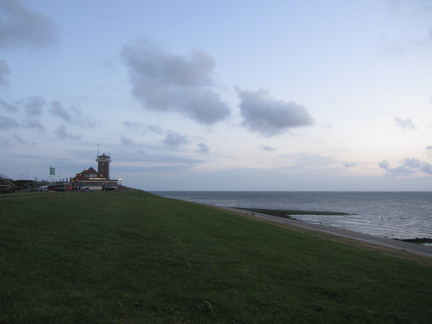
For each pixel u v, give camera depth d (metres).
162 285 9.75
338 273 13.68
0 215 17.09
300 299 10.01
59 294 8.28
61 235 13.99
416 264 19.62
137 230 17.08
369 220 74.12
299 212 92.00
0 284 8.40
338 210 110.19
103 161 124.81
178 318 7.85
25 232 13.81
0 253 10.81
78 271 10.04
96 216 20.64
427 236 50.44
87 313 7.45
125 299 8.48
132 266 11.08
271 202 172.12
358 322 8.89
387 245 34.47
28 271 9.54
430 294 12.48
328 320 8.77
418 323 9.35
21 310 7.21
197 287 9.88
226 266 12.38
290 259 14.99
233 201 181.12
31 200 26.36
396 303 10.75
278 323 8.25
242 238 19.47
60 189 75.50
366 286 12.29
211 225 23.72
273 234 23.88
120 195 49.41
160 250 13.50
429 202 166.75
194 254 13.59
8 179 89.62
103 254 12.03
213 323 7.83
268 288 10.57
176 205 40.72
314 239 25.05
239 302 9.12
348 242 29.23
